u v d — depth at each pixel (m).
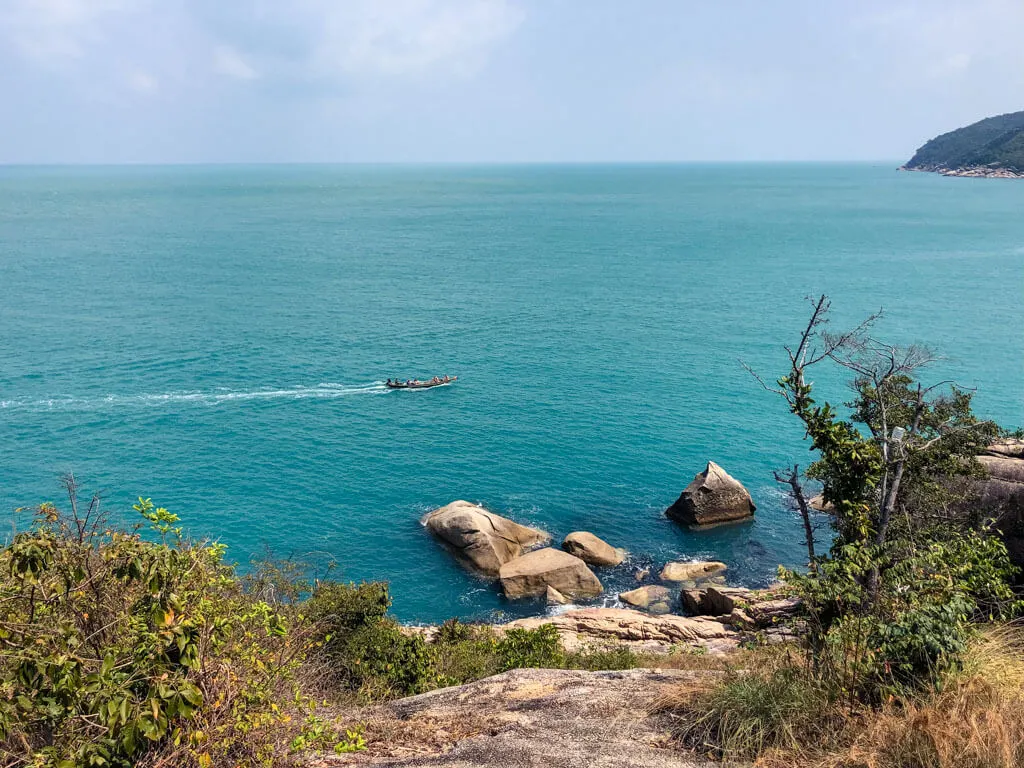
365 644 19.86
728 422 61.00
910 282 118.94
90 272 125.69
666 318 96.25
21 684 7.46
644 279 126.06
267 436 56.97
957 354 75.12
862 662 9.77
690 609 37.53
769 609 30.91
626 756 9.48
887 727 8.62
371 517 45.78
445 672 20.75
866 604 10.79
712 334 87.69
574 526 45.78
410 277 128.00
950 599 10.20
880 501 14.22
